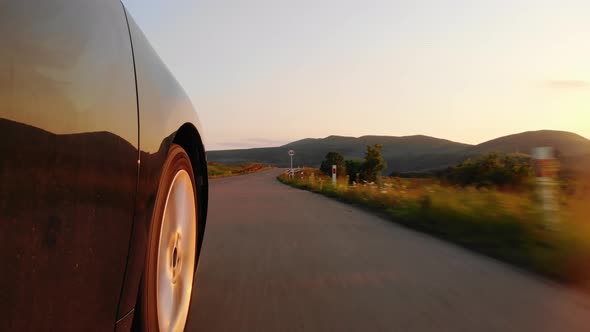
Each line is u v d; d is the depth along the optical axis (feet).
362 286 17.13
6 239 4.58
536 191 28.48
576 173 32.65
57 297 5.30
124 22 8.35
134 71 8.08
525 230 25.73
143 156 7.78
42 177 5.10
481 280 18.40
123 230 6.90
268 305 14.76
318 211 45.11
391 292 16.43
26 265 4.83
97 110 6.36
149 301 8.30
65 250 5.45
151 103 8.56
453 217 31.50
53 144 5.31
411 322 13.46
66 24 6.01
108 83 6.88
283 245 25.34
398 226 34.35
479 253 24.12
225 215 40.29
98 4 7.27
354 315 13.97
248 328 12.79
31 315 4.89
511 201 33.04
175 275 10.46
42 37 5.42
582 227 24.90
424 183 58.75
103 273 6.30
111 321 6.61
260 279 17.89
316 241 26.81
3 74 4.70
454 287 17.29
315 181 107.14
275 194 73.31
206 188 13.70
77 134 5.79
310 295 15.89
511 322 13.62
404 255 23.17
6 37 4.84
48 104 5.30
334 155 285.02
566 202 29.09
